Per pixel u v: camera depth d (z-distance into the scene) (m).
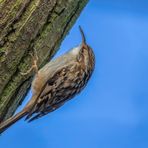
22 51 2.65
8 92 2.65
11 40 2.64
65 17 2.67
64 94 2.71
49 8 2.66
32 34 2.65
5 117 2.66
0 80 2.64
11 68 2.64
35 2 2.65
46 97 2.69
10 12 2.64
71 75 2.70
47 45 2.66
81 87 2.72
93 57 2.72
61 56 2.70
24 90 2.67
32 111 2.68
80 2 2.68
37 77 2.67
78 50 2.71
